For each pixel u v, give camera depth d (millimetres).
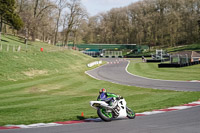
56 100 19625
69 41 141250
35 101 19219
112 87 29641
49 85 31938
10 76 37031
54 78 39844
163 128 9289
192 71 43688
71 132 8742
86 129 9219
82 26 106125
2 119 11703
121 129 9195
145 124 10031
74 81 36531
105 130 9039
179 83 30141
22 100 19750
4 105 17250
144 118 11312
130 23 155500
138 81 34500
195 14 128500
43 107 15656
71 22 94625
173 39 135000
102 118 10578
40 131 8898
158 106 14703
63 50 78312
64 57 65312
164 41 147125
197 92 20516
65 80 37594
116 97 11031
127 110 11539
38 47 70375
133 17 152250
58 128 9391
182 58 55469
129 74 45031
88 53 120938
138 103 16844
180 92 21938
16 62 45031
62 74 45969
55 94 24391
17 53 51219
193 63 54625
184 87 26500
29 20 74188
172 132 8688
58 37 115875
